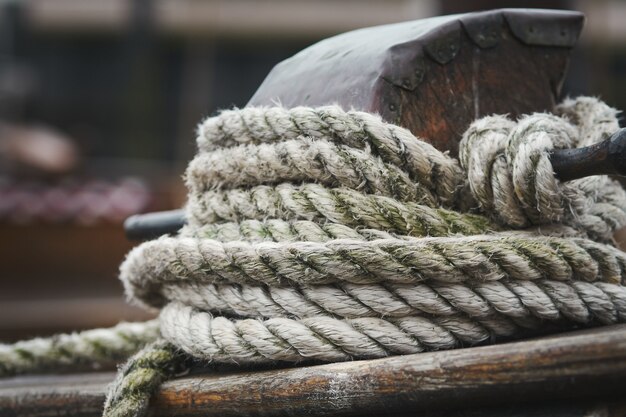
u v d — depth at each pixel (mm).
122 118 9680
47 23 9742
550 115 1119
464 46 1169
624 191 1185
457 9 2436
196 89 9289
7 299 4953
